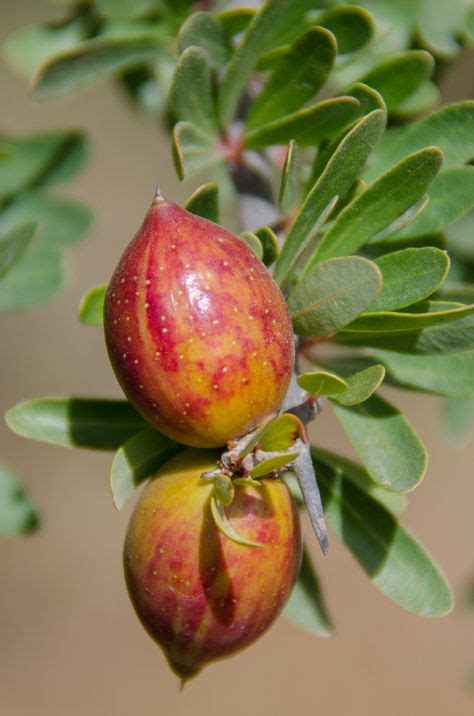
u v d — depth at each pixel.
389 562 0.29
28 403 0.29
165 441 0.28
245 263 0.27
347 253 0.28
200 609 0.27
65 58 0.31
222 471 0.27
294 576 0.28
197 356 0.27
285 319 0.27
